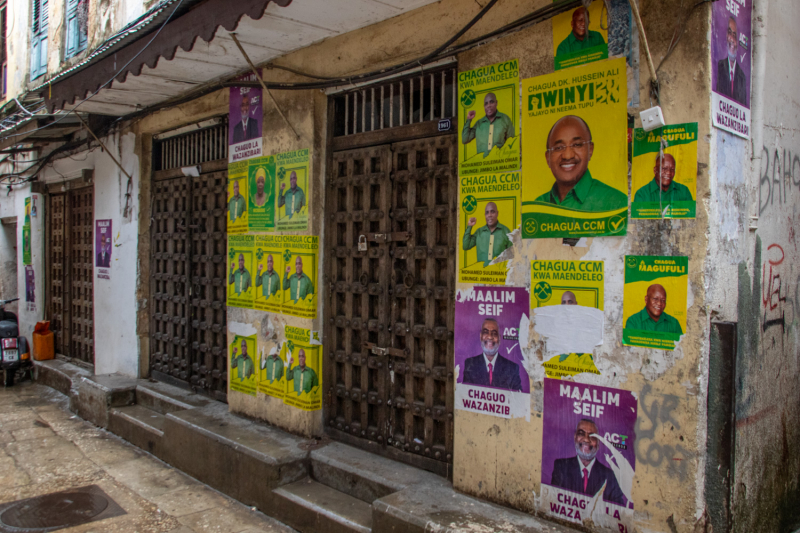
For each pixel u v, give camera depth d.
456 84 3.80
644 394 2.82
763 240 3.35
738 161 2.98
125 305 7.35
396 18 4.02
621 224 2.90
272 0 3.50
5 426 6.75
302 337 4.69
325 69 4.57
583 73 3.02
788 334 3.71
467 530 3.03
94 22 8.41
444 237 3.92
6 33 11.77
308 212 4.65
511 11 3.33
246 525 4.11
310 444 4.54
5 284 11.29
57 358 9.40
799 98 3.84
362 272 4.47
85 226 8.64
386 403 4.26
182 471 5.20
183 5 4.21
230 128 5.57
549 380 3.16
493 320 3.41
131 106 6.67
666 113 2.76
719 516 2.73
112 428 6.41
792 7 3.73
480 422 3.48
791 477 3.73
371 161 4.41
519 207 3.30
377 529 3.39
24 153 10.09
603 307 2.96
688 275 2.69
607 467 2.93
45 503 4.55
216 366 6.12
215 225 6.10
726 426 2.70
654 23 2.79
